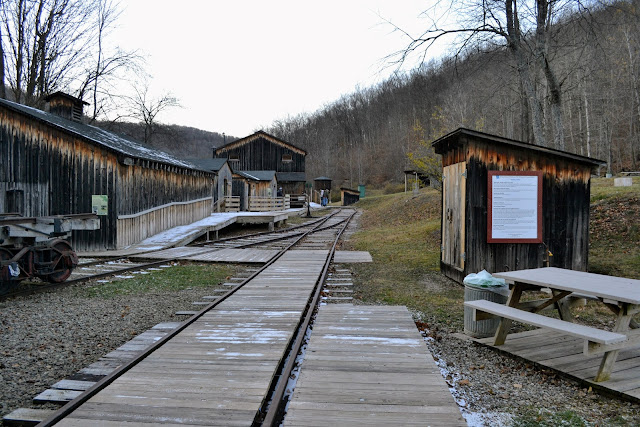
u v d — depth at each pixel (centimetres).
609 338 406
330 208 5222
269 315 657
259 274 1027
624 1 1133
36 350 525
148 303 772
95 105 3014
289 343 536
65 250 901
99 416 332
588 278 550
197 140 11656
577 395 422
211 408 347
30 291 825
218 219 2348
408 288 927
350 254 1420
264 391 382
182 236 1744
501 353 536
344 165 10131
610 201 1332
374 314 666
